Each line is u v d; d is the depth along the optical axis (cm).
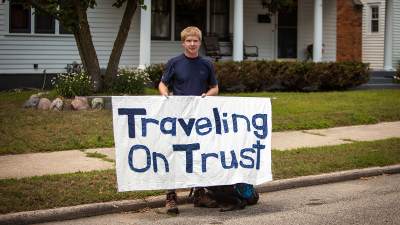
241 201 788
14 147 1095
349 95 1945
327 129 1447
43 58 2005
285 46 2427
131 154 743
